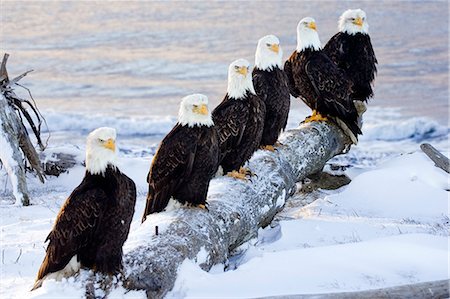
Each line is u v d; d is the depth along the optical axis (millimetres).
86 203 9500
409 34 103750
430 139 42531
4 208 17875
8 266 11641
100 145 9617
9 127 19203
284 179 14406
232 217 11992
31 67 80000
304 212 15766
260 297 9422
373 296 9555
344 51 17891
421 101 61000
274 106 14883
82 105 59438
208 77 74688
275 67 14953
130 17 128000
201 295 9734
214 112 13625
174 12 135000
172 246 10289
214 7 141250
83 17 127750
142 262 9812
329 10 133375
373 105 59562
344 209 16125
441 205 16156
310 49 16734
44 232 14109
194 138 11602
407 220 15078
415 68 78062
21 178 18547
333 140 17062
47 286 9430
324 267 10523
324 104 16859
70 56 88125
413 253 10812
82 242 9594
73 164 21656
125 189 9656
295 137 16047
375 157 31641
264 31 111000
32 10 134625
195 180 11664
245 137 13547
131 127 47344
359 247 11023
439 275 10289
